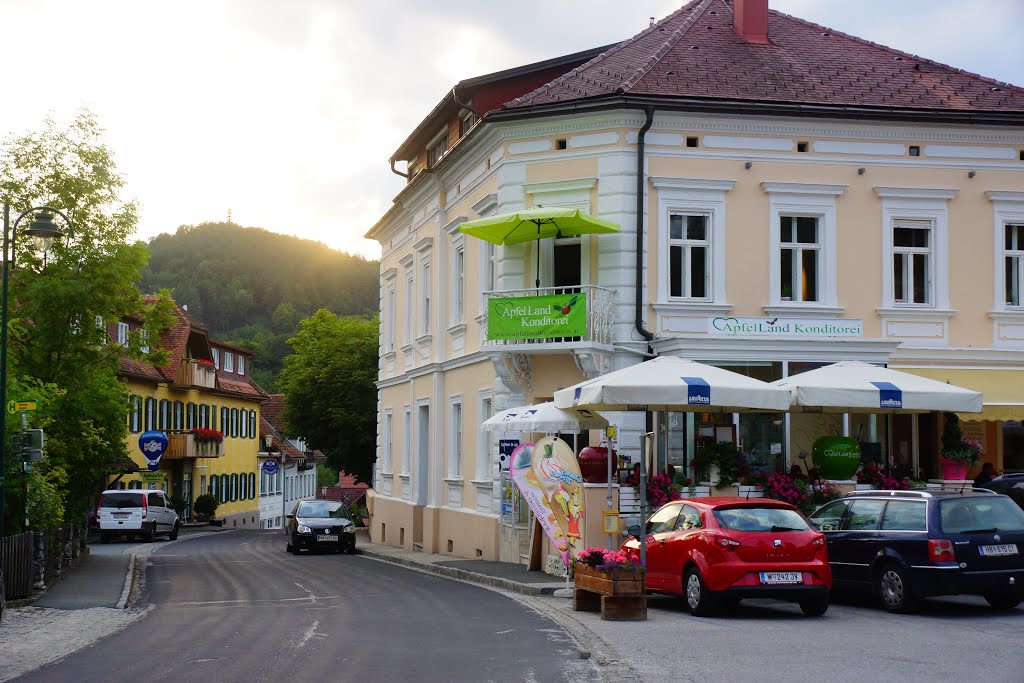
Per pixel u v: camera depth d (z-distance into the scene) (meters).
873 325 25.17
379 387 41.97
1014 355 25.59
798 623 14.51
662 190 24.48
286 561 31.86
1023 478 22.42
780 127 24.95
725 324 23.95
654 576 16.47
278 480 88.62
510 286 25.30
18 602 18.73
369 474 54.53
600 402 18.81
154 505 48.19
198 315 133.75
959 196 25.69
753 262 24.75
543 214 23.12
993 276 25.75
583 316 23.41
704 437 23.25
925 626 14.01
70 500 30.12
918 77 27.27
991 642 12.50
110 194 30.31
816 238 25.30
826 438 21.83
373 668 11.15
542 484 19.61
